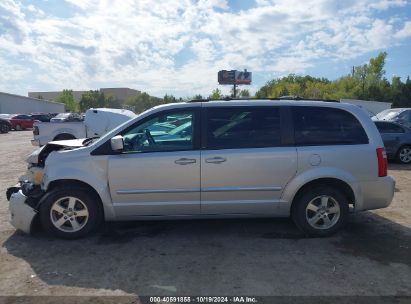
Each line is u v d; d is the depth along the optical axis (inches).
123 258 177.6
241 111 202.1
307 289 147.4
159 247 191.0
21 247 191.2
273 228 218.4
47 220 199.0
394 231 212.7
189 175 196.1
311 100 210.2
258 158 196.1
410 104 2158.0
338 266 167.8
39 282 154.5
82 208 201.5
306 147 198.8
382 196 203.8
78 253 183.5
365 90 2193.7
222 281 154.3
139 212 199.8
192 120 200.7
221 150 197.0
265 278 156.7
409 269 164.6
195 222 229.3
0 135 1097.4
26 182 224.2
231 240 200.2
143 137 201.0
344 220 203.0
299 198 201.8
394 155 467.2
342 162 199.2
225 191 197.6
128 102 4232.3
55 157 199.5
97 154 197.5
